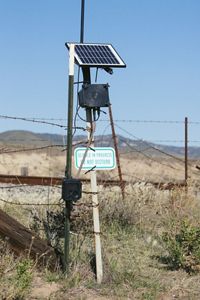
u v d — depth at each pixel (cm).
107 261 922
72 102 881
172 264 995
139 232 1191
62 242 1011
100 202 1223
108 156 892
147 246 1100
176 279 930
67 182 868
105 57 877
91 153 888
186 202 1417
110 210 1218
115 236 1139
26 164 3225
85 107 878
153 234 1178
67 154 884
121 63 870
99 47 896
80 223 1084
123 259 1009
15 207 1242
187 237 995
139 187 1440
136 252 1059
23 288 782
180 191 1465
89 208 1112
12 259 874
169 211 1338
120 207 1233
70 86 880
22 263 805
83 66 865
